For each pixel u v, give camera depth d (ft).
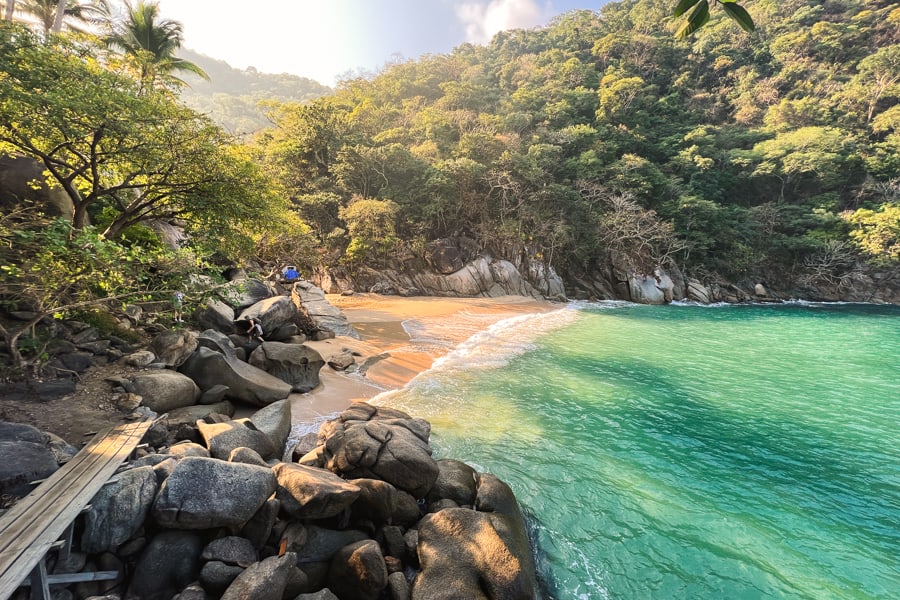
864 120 222.69
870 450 41.52
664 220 182.80
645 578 24.97
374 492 25.57
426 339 78.07
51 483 20.16
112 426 27.20
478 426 42.24
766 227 188.96
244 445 28.99
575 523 29.22
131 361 35.06
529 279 161.89
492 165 167.53
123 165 43.14
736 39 289.74
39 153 35.96
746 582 24.99
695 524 29.81
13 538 16.42
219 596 19.29
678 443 41.73
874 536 29.32
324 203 149.69
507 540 24.31
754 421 47.78
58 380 29.71
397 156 163.63
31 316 32.68
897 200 181.68
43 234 27.81
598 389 55.47
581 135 198.18
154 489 21.48
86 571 18.85
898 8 256.11
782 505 32.45
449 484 29.76
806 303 171.01
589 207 175.22
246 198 46.88
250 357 47.60
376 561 21.84
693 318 123.54
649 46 289.33
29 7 97.35
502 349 74.18
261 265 100.32
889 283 178.91
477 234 164.14
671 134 235.40
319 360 50.29
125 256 29.86
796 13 295.07
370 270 146.41
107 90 33.58
